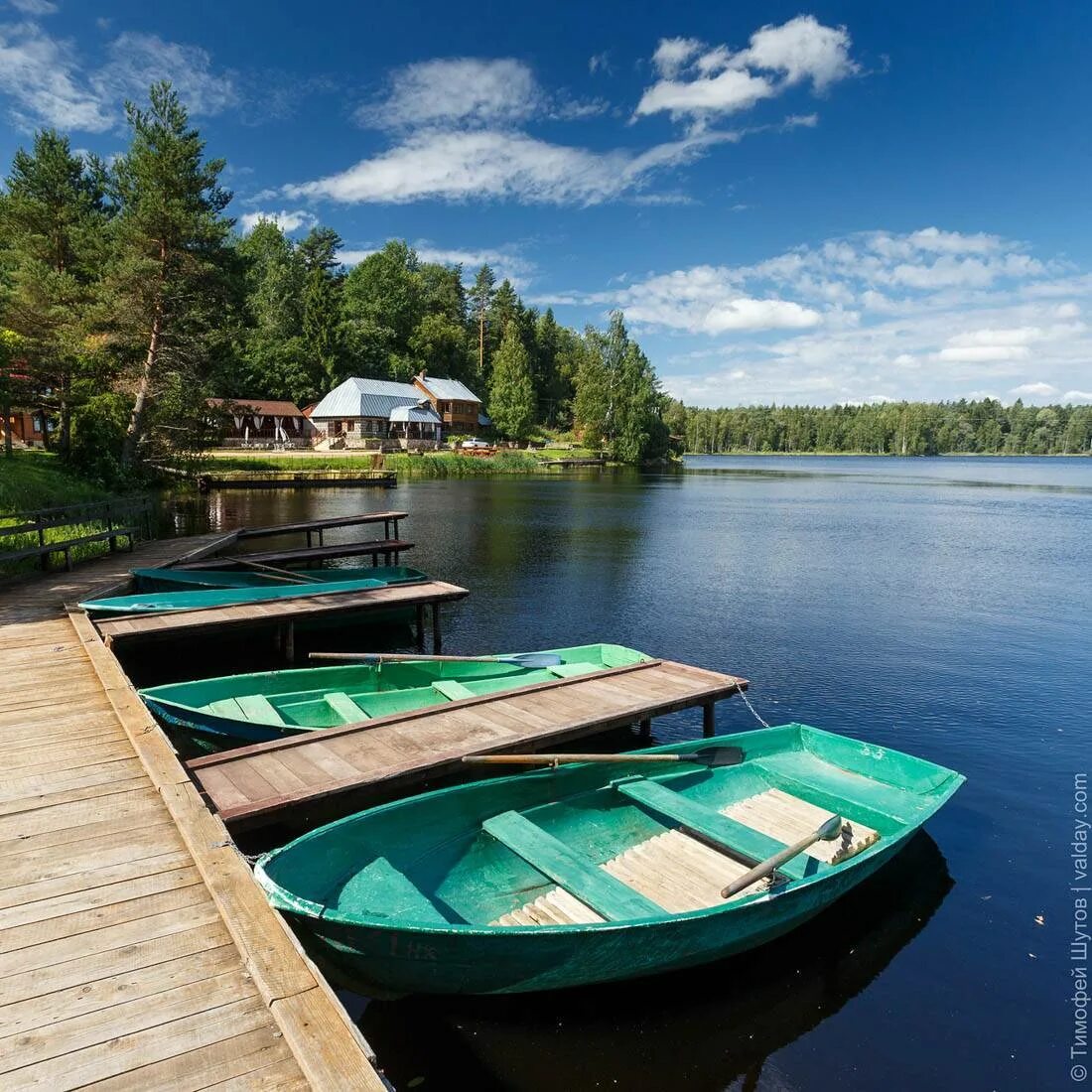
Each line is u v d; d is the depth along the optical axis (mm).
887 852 6344
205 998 3723
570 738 8344
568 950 4621
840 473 98688
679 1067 4824
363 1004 5266
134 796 5902
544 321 123500
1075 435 177875
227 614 12680
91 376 29516
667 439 97812
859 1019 5309
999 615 18188
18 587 14148
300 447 71250
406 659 10750
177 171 27656
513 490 53906
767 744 8219
